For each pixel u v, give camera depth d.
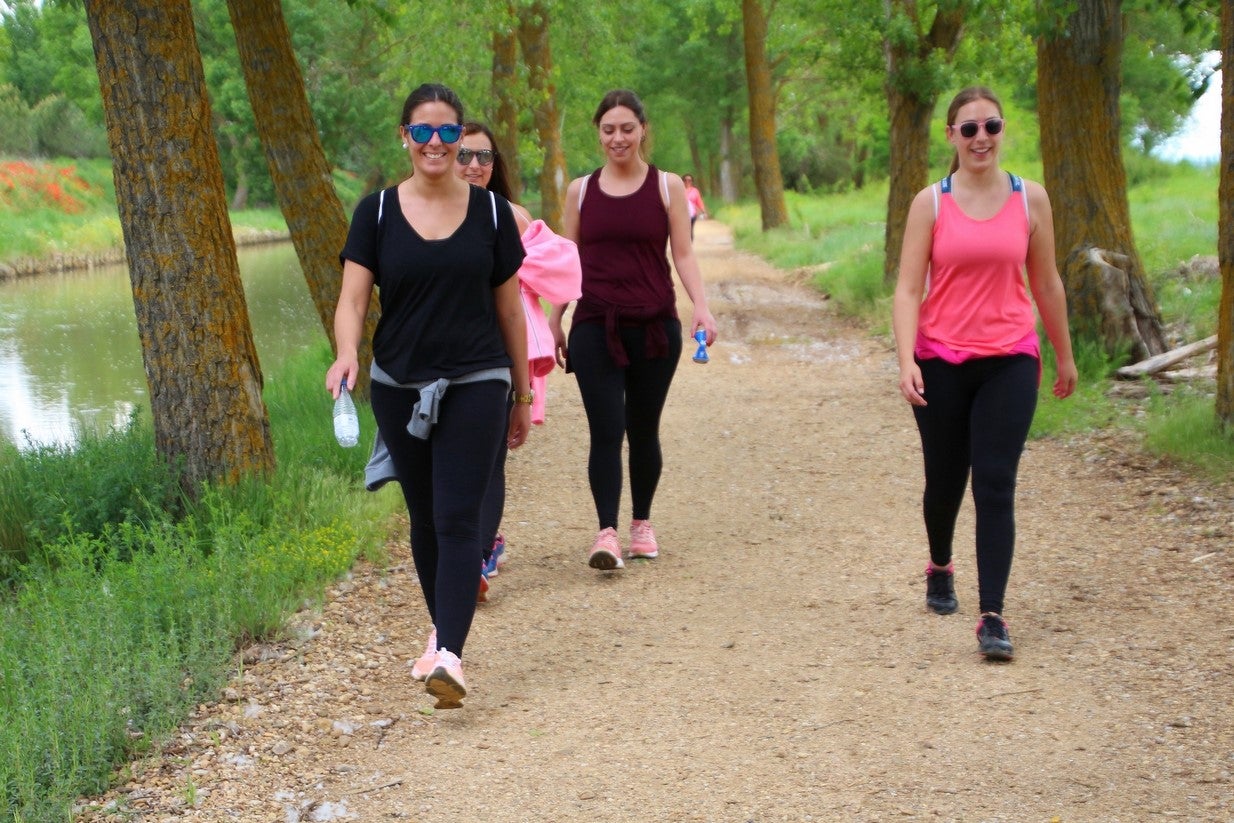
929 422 4.79
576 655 4.87
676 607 5.41
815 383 11.14
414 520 4.47
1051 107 9.55
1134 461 7.15
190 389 6.47
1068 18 9.37
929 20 16.31
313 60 44.34
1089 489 6.82
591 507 7.22
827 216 33.47
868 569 5.84
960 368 4.68
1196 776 3.59
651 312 5.64
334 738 4.17
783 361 12.65
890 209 16.22
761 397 10.51
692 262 5.75
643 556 6.16
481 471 4.23
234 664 4.75
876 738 3.98
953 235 4.59
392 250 4.14
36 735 3.82
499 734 4.17
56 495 6.47
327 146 46.53
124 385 13.97
